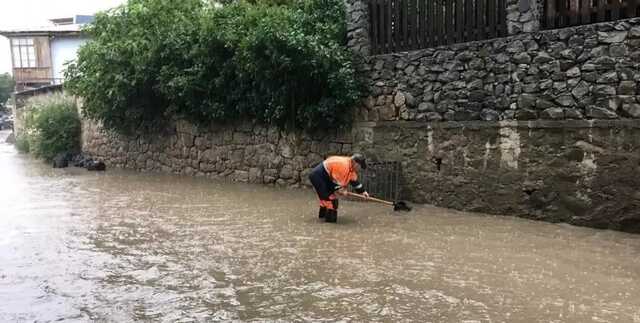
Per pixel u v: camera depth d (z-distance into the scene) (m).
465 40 9.17
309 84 11.13
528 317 4.64
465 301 5.04
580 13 7.85
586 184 7.69
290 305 5.01
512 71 8.41
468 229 7.86
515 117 8.41
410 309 4.86
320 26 11.12
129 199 11.34
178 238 7.71
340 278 5.76
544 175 8.12
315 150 11.67
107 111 16.97
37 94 26.66
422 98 9.67
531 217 8.34
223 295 5.31
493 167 8.74
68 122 20.52
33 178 15.44
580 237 7.24
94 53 16.16
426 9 9.68
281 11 12.32
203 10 14.77
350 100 10.52
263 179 12.92
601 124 7.47
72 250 7.15
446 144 9.35
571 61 7.76
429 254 6.61
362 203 10.08
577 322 4.52
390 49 10.27
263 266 6.25
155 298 5.26
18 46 32.38
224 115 13.30
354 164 8.53
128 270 6.21
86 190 12.82
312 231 7.94
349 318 4.68
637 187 7.21
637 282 5.48
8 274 6.11
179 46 13.74
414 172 9.88
